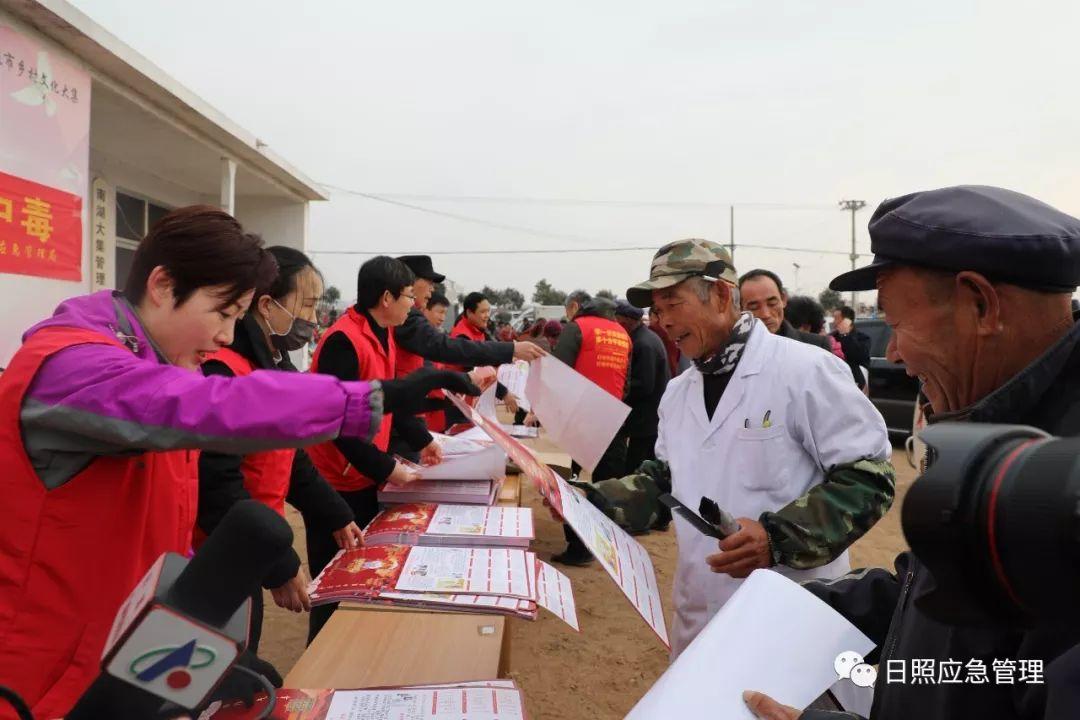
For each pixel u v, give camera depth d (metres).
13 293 3.98
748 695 0.83
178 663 0.57
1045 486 0.36
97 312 1.10
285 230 9.89
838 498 1.46
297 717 1.06
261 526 0.58
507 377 3.39
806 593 0.98
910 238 0.77
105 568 1.09
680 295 1.70
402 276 2.58
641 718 0.81
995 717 0.63
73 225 4.48
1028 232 0.70
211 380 0.96
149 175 8.23
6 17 3.94
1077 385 0.68
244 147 7.35
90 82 4.82
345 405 0.98
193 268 1.08
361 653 1.35
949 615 0.43
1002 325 0.72
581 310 4.84
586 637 3.50
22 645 1.03
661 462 1.96
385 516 2.15
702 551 1.74
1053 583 0.36
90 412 0.94
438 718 1.06
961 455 0.41
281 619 3.65
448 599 1.52
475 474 2.38
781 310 3.49
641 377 4.92
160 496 1.20
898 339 0.81
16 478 1.00
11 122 3.97
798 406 1.62
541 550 4.78
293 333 1.86
